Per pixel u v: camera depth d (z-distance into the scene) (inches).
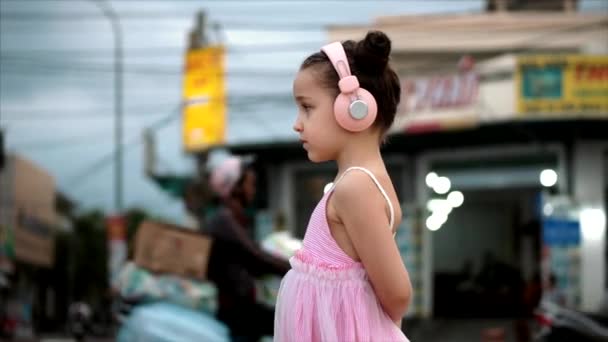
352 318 81.4
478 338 776.3
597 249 799.1
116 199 1142.3
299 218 937.5
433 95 820.6
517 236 987.3
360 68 83.8
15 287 1578.5
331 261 82.8
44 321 2110.0
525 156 847.7
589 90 786.2
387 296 81.3
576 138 820.0
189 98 860.0
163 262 192.9
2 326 1450.5
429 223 895.7
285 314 84.4
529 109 786.8
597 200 814.5
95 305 2310.5
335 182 84.3
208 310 193.8
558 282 791.7
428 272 880.3
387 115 85.0
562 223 754.2
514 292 959.0
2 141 1204.5
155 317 189.9
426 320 869.8
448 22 984.3
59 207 2263.8
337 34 972.6
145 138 959.6
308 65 85.6
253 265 186.5
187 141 880.3
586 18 962.1
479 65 812.6
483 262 996.6
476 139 848.3
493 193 976.3
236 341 187.5
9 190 1320.1
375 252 80.4
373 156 85.0
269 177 939.3
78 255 2273.6
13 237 1325.0
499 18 980.6
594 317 517.3
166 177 944.9
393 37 986.1
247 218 196.7
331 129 84.0
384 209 81.8
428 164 890.1
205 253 187.8
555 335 520.4
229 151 891.4
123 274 199.2
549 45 957.8
